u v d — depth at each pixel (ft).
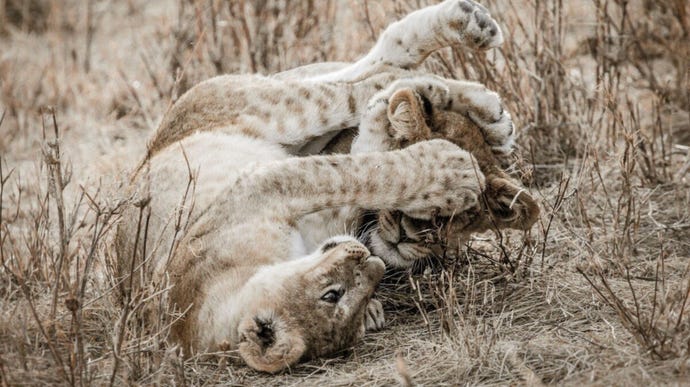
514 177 37.65
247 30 47.03
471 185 30.45
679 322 26.16
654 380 24.41
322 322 27.63
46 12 62.80
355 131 35.19
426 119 32.65
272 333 27.22
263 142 34.40
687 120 43.24
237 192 30.60
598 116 41.93
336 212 31.68
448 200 30.50
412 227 31.27
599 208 36.37
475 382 25.89
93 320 30.60
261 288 27.94
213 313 28.45
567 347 26.76
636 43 45.11
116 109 49.49
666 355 25.46
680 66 45.03
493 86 40.68
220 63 47.98
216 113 34.91
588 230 33.71
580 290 30.45
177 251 30.19
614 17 50.19
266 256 29.35
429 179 30.37
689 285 27.14
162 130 35.70
